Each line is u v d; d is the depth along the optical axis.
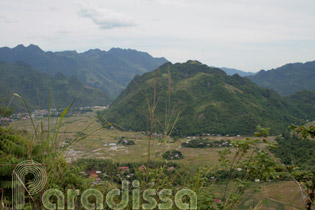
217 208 2.80
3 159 2.94
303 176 3.12
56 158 2.27
